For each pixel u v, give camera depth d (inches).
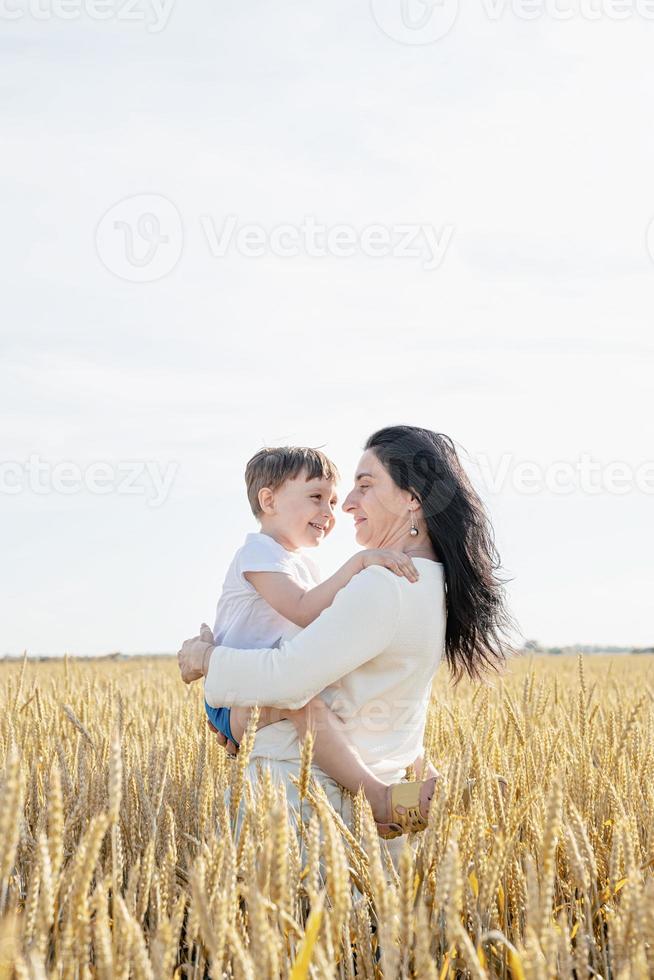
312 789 107.8
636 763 139.2
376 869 76.4
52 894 67.6
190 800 122.9
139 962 66.9
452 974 80.5
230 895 77.4
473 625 131.5
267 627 137.2
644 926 71.9
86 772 117.5
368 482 131.3
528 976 63.7
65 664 231.5
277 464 153.1
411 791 114.7
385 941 70.7
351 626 117.4
